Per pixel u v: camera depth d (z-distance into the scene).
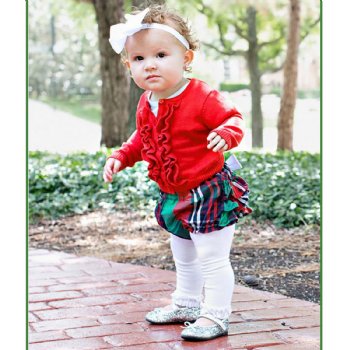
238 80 23.61
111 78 12.32
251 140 18.17
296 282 5.10
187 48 3.93
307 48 21.00
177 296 4.21
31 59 25.48
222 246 3.93
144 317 4.30
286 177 8.02
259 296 4.69
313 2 18.80
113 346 3.81
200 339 3.86
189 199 3.91
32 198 7.78
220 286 3.93
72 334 4.00
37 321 4.23
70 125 25.89
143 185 7.96
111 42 3.96
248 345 3.81
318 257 5.73
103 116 12.46
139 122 4.05
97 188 8.18
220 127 3.74
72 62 25.81
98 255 6.10
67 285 5.00
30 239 6.68
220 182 3.90
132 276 5.24
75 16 19.05
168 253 6.10
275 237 6.39
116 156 4.23
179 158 3.90
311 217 6.70
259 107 17.86
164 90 3.90
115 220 7.28
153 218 7.28
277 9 18.22
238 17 18.88
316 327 4.08
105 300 4.65
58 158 10.24
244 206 4.06
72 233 6.86
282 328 4.07
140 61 3.88
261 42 19.48
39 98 25.89
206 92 3.87
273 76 23.59
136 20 3.83
